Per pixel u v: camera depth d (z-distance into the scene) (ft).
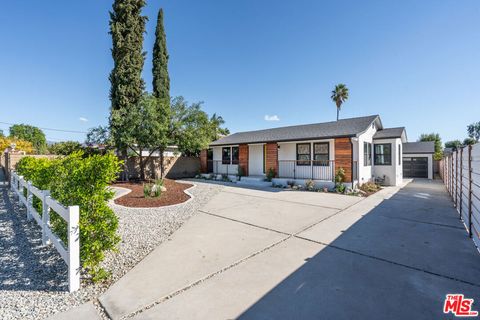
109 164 10.25
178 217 20.15
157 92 55.72
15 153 41.45
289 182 40.65
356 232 16.21
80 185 9.84
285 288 8.95
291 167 44.39
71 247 8.80
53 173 12.41
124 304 7.92
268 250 12.94
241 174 49.80
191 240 14.58
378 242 14.20
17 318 7.14
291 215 21.15
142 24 45.65
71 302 8.10
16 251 12.67
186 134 44.50
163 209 23.07
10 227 17.01
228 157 56.29
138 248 13.21
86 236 9.46
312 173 41.37
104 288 9.05
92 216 9.71
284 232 16.20
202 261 11.48
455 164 24.66
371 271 10.37
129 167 49.16
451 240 14.56
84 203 9.64
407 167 67.26
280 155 46.57
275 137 45.29
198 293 8.63
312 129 45.03
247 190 36.73
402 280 9.55
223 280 9.60
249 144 49.85
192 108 45.98
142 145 44.06
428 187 42.37
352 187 34.81
